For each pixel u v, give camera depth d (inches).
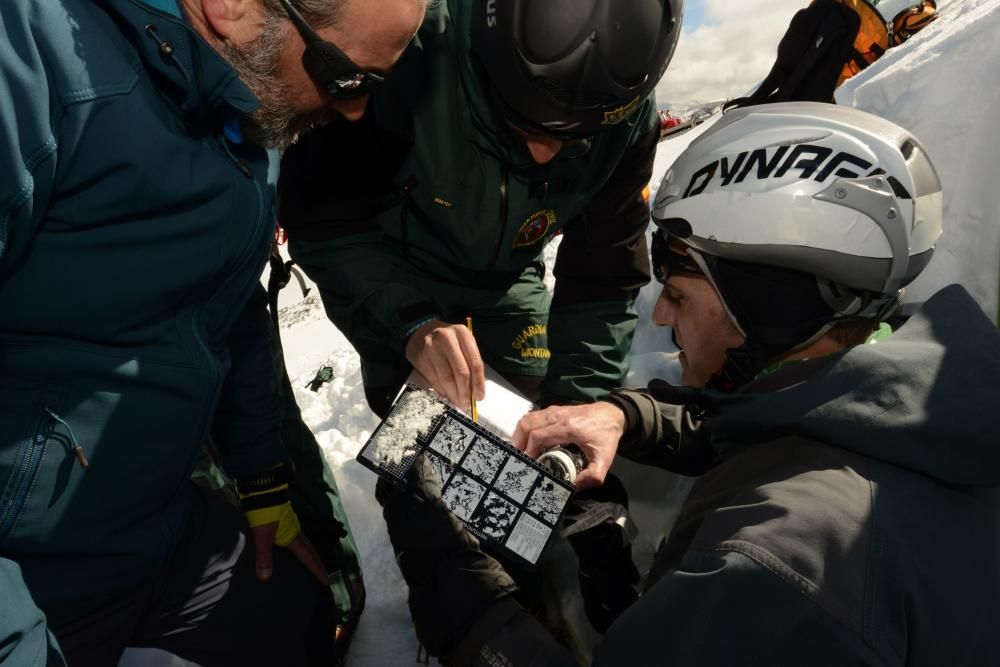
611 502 59.4
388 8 36.7
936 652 29.7
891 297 36.8
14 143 30.6
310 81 38.3
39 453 38.8
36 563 42.4
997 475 30.5
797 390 34.0
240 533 58.2
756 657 28.8
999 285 62.2
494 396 59.1
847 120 37.0
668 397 56.8
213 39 36.3
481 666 40.0
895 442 31.2
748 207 35.7
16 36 30.9
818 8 72.1
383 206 65.5
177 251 38.9
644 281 72.8
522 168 60.6
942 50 68.2
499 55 51.1
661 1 51.1
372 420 101.3
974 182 64.0
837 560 28.8
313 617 60.1
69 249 36.4
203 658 54.2
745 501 32.7
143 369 40.8
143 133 35.1
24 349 37.8
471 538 44.4
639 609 32.8
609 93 51.9
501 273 71.5
